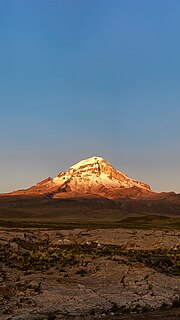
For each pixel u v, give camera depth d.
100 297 31.58
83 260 45.00
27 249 56.25
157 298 31.88
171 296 32.69
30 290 32.78
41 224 129.62
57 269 40.75
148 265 43.50
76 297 31.34
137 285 35.09
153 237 77.19
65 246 64.06
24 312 27.77
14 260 44.06
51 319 26.69
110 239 75.56
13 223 124.94
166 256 50.81
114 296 31.94
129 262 43.78
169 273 40.25
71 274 38.94
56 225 123.00
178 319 27.11
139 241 72.75
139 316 27.83
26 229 94.12
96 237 77.81
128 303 30.48
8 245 55.91
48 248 59.19
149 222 159.00
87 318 27.23
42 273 38.78
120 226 119.75
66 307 29.12
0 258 43.94
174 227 114.69
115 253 52.69
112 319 27.00
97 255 49.81
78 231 85.31
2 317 26.66
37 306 29.09
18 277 36.88
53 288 33.56
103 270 40.12
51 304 29.61
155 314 28.39
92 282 36.19
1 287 33.16
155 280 36.81
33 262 43.19
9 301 29.92
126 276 37.78
